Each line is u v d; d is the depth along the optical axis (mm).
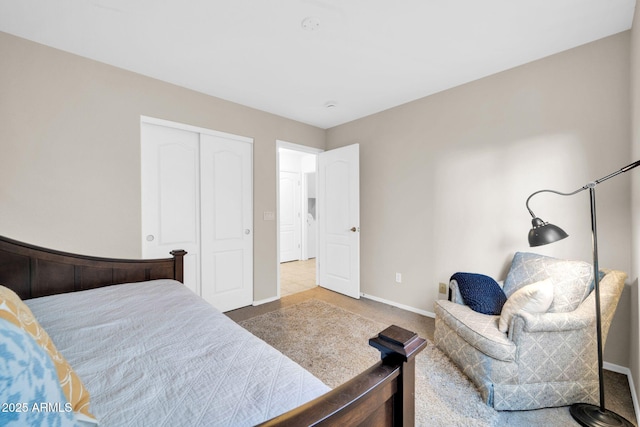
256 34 1890
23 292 1534
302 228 6262
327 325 2629
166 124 2557
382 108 3205
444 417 1487
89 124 2160
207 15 1702
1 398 411
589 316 1534
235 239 3074
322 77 2484
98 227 2199
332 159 3693
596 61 1940
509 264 2342
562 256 2070
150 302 1450
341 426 563
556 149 2102
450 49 2064
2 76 1831
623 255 1845
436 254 2820
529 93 2227
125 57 2158
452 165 2686
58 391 512
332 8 1648
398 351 700
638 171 1547
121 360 913
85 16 1699
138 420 659
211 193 2895
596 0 1582
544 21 1760
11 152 1861
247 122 3131
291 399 734
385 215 3262
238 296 3098
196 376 829
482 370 1626
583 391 1555
